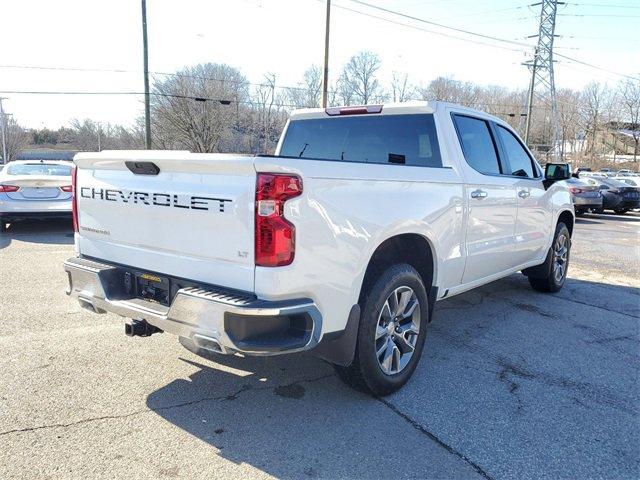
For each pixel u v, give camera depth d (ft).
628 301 20.25
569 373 12.98
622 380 12.65
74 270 11.33
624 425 10.42
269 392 11.34
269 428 9.87
